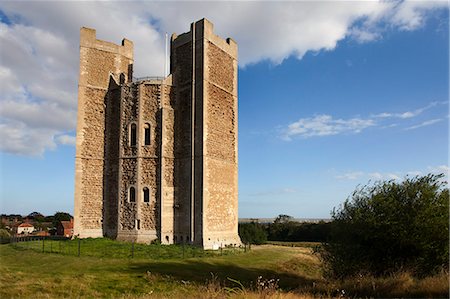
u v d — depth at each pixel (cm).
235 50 3081
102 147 2866
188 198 2603
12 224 7500
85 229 2723
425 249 1561
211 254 2277
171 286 1461
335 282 1510
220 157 2761
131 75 3145
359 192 1870
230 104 2947
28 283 1377
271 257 2445
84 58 2909
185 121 2708
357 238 1705
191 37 2767
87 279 1478
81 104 2845
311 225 5641
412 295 1217
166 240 2539
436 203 1616
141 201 2602
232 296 1087
